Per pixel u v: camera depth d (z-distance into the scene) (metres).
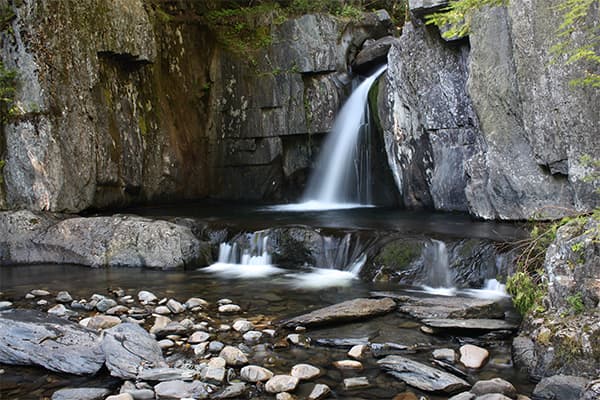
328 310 5.48
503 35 8.16
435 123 10.04
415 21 10.04
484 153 8.99
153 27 12.30
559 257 4.57
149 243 8.29
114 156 11.05
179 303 5.98
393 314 5.63
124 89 11.46
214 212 11.33
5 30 9.35
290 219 9.98
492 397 3.51
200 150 13.83
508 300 6.13
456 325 4.97
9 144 9.52
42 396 3.87
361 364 4.33
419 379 3.97
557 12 7.12
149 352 4.38
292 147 13.73
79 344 4.46
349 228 8.38
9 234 8.73
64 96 9.83
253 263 8.46
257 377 4.06
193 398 3.75
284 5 14.62
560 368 3.89
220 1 14.09
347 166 12.91
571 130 7.21
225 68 13.91
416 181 10.87
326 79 13.28
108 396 3.81
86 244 8.49
